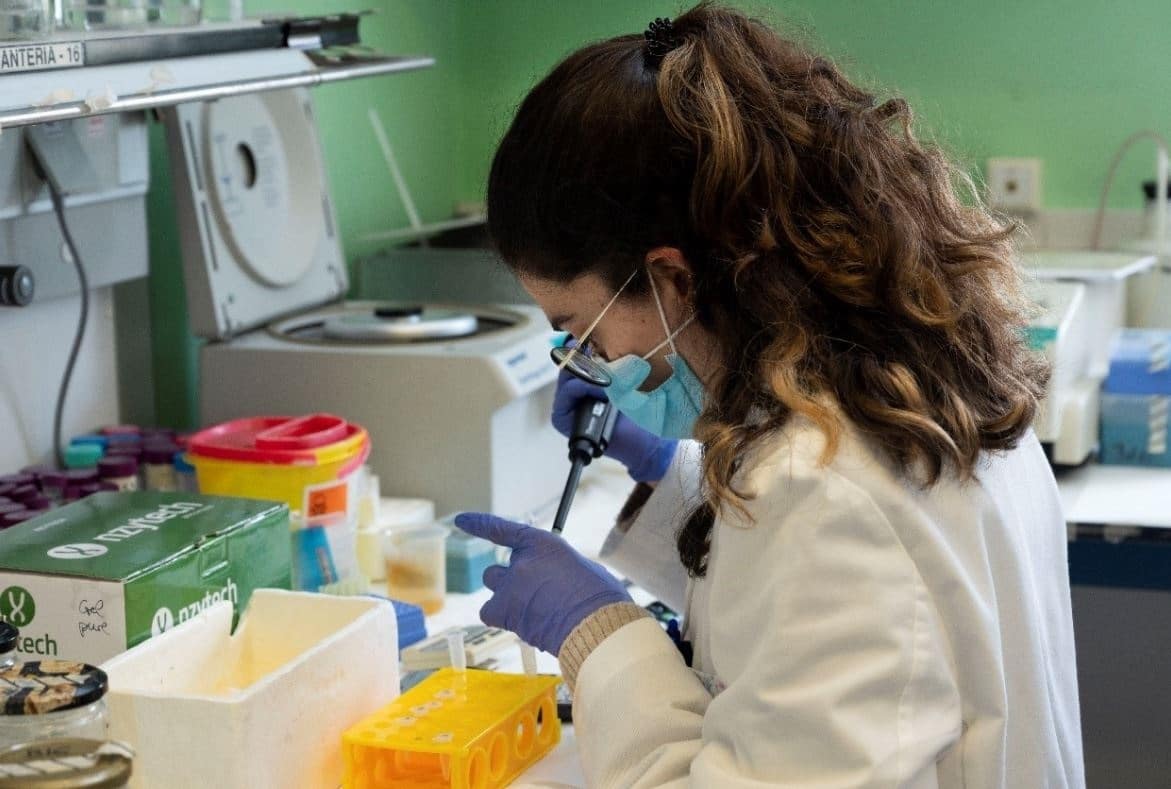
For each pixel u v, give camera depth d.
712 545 1.20
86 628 1.31
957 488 1.11
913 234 1.11
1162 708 2.68
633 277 1.14
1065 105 3.08
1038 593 1.24
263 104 2.37
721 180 1.09
